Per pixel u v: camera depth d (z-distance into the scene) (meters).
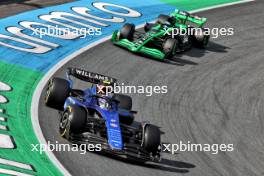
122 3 99.62
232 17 101.56
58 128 52.84
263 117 66.69
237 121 64.38
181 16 84.88
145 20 93.69
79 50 76.00
